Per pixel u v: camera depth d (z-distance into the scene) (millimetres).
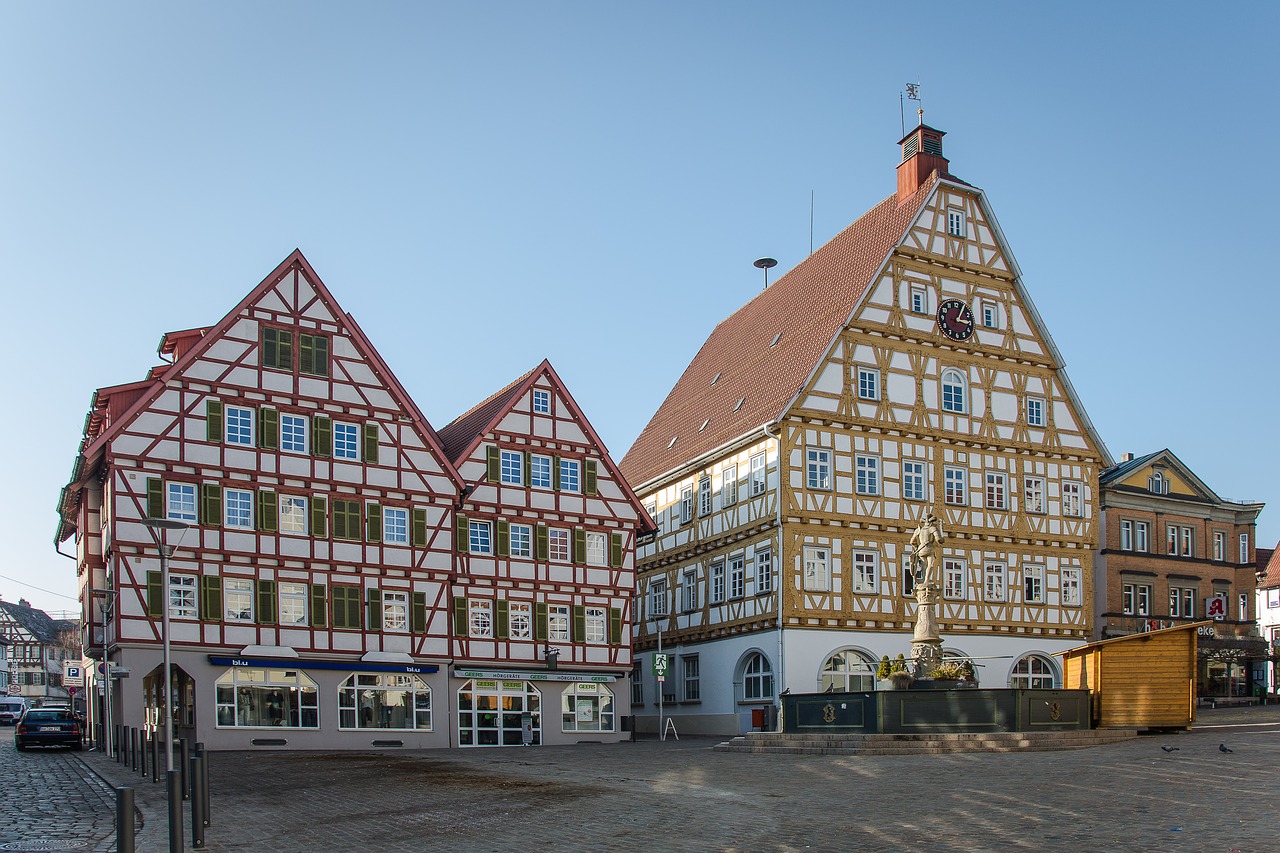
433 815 17000
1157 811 14641
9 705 69000
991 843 12953
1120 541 50969
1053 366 47719
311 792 20766
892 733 26953
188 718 35594
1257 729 29266
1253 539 54562
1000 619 44719
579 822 15773
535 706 41188
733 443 45094
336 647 37344
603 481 44031
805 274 52781
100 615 38000
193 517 35594
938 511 44312
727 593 45344
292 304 38250
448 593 39844
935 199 46281
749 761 25391
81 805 19344
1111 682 28891
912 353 44938
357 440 38875
